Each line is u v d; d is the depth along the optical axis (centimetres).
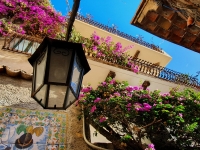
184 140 471
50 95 221
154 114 468
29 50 756
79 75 253
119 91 535
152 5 369
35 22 966
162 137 504
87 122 482
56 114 464
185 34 398
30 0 1087
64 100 221
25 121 411
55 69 219
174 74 976
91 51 810
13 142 367
